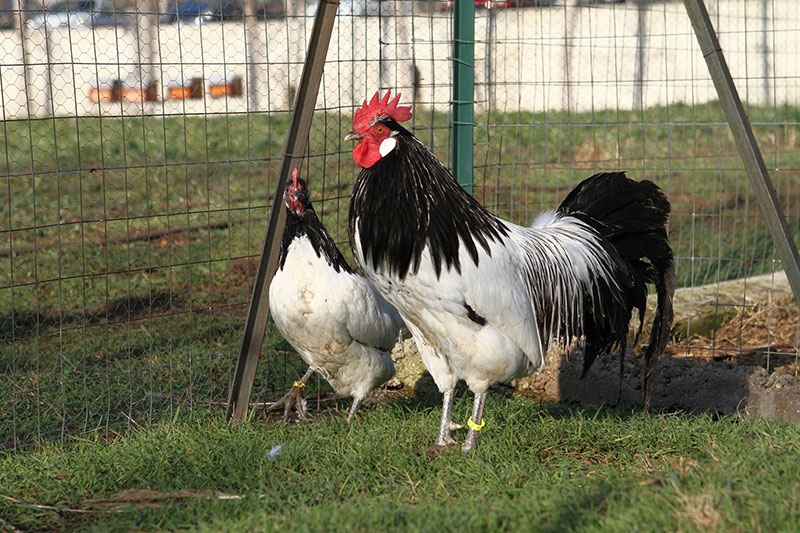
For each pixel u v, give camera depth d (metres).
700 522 2.90
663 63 13.48
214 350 6.21
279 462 4.09
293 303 4.68
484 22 9.45
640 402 5.52
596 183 4.95
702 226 9.30
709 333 6.58
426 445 4.43
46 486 3.92
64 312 7.05
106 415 5.04
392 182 3.88
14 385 5.05
